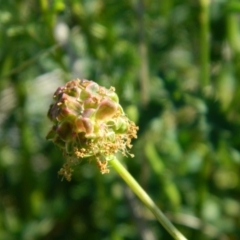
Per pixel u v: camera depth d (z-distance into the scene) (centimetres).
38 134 17
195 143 15
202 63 13
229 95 15
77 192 16
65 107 8
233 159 14
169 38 16
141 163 14
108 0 14
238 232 15
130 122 8
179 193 15
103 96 8
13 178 17
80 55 14
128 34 15
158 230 15
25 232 16
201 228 15
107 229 15
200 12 13
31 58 14
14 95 16
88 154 8
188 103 13
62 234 16
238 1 13
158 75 13
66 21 14
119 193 14
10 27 13
